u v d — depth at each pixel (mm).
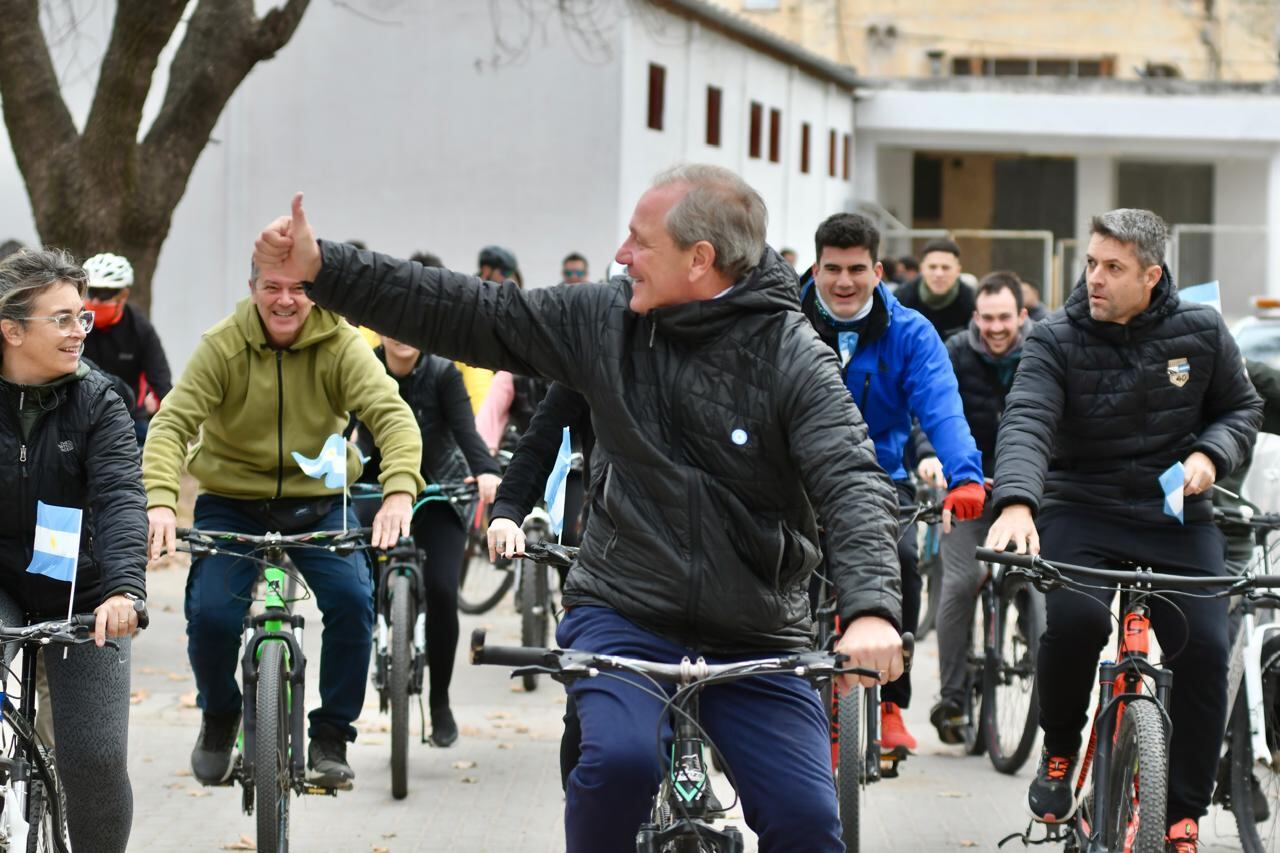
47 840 4789
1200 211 42156
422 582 7922
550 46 26359
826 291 6230
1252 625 6277
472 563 12172
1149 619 5492
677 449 3951
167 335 27234
